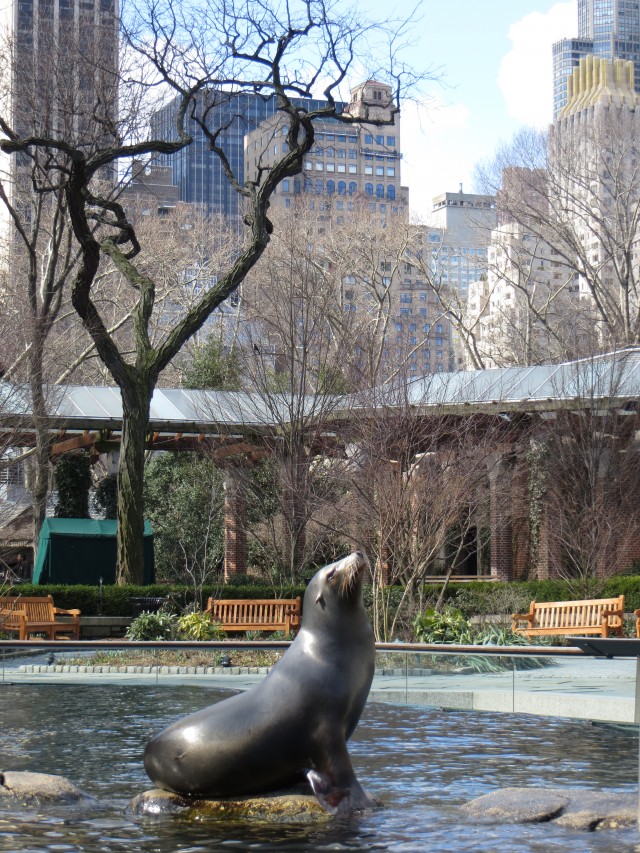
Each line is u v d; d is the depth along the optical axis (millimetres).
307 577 28547
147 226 44312
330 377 26219
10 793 7469
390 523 21047
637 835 6305
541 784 8195
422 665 12789
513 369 29719
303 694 6773
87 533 29141
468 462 22391
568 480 27156
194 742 6988
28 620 22672
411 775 8523
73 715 12047
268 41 27250
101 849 6074
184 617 21328
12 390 27141
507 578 31547
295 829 6484
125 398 27094
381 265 53500
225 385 35906
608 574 26438
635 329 45719
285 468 26078
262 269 43156
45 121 29125
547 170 47062
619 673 12797
